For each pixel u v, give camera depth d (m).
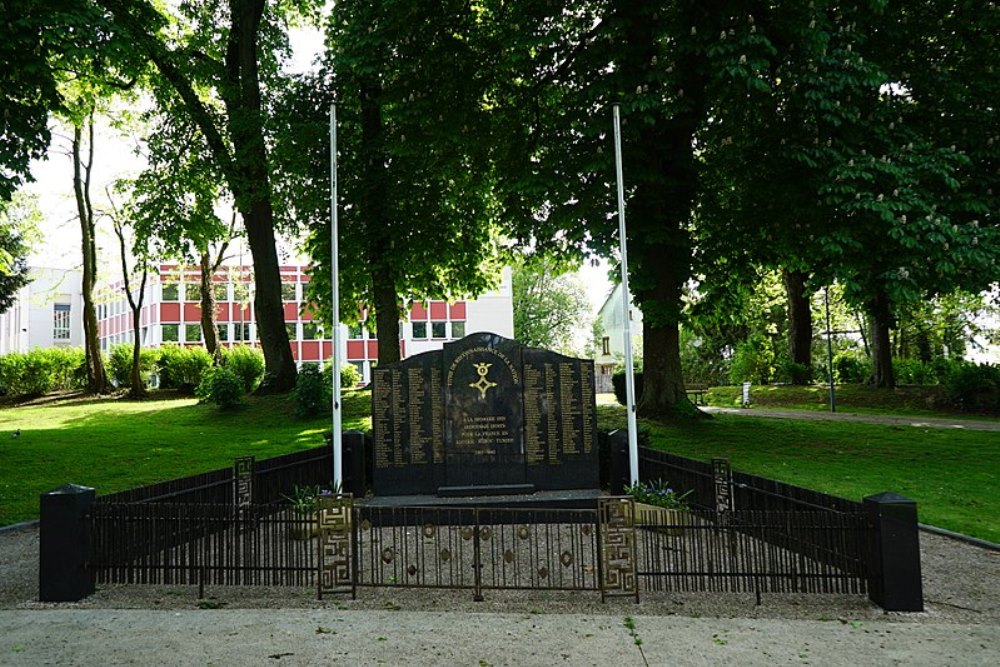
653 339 19.09
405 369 11.82
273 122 21.55
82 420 24.67
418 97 17.70
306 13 25.58
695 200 18.47
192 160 23.05
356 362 53.75
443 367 11.76
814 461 14.66
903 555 6.69
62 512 7.17
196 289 52.41
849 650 5.59
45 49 13.85
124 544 7.45
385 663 5.32
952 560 8.48
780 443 16.58
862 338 43.38
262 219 25.08
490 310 54.28
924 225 13.23
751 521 7.28
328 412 21.92
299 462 11.50
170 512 7.50
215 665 5.29
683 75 16.20
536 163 17.25
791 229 16.47
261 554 8.48
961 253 13.22
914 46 15.99
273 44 25.69
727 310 20.89
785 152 14.28
